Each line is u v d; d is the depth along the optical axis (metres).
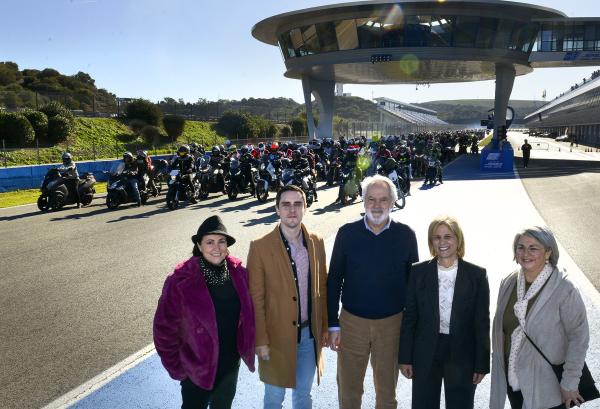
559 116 105.75
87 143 36.41
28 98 42.31
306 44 43.81
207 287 2.81
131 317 5.60
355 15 39.91
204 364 2.76
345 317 3.28
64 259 8.29
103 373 4.25
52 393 3.91
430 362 2.96
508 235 9.58
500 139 36.22
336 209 13.48
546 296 2.69
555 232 10.03
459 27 39.81
